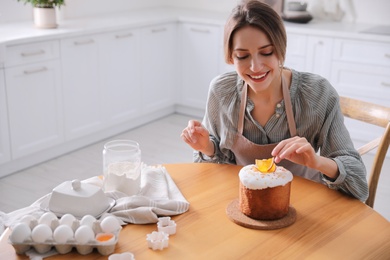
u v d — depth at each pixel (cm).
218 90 192
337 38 390
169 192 169
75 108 388
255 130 188
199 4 508
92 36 388
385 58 377
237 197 168
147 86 450
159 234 143
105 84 409
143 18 441
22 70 344
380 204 329
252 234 148
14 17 406
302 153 164
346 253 140
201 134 189
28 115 355
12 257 138
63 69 371
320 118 181
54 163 377
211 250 140
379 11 427
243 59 163
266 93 181
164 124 463
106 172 167
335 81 402
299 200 167
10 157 350
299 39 407
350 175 168
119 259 134
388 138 191
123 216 153
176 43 467
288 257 137
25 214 153
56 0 377
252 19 157
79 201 151
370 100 392
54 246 140
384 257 139
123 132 441
